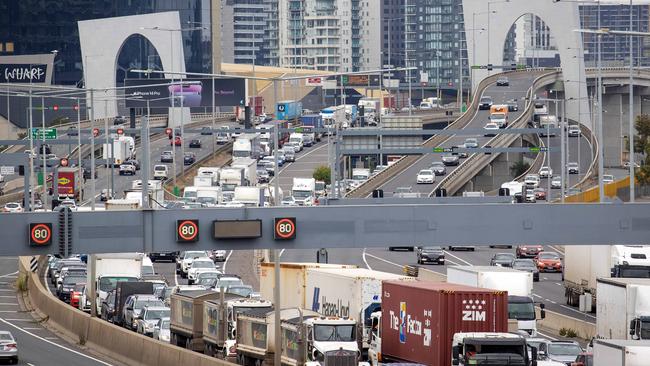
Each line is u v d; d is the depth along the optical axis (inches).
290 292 6860.2
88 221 5315.0
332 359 5265.8
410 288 5285.4
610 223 5541.3
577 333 7509.8
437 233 5467.5
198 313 6560.0
